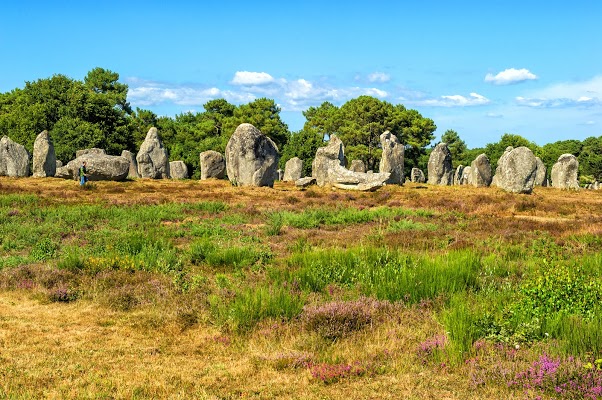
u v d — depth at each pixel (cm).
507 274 1288
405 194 3691
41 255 1452
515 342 816
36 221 2075
